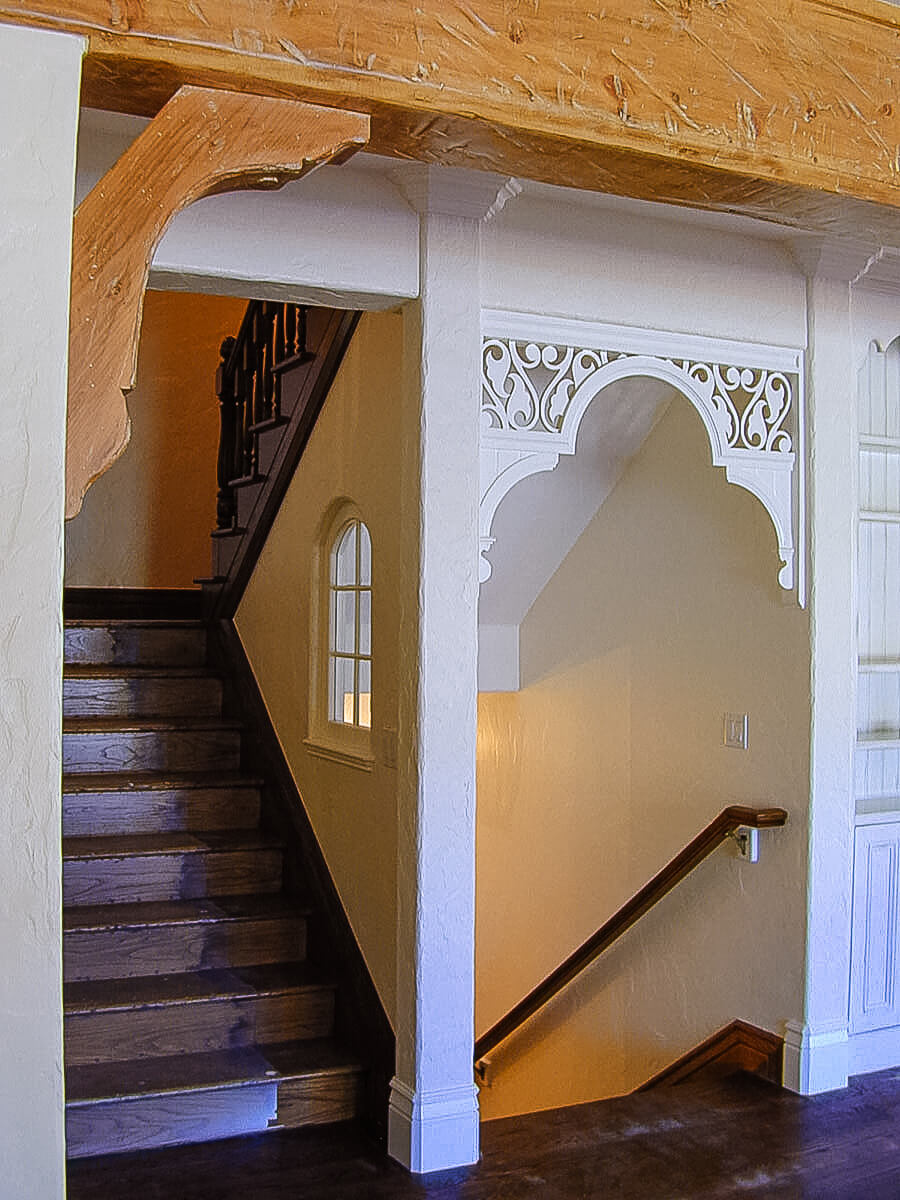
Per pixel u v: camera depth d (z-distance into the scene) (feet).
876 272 12.64
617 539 15.10
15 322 5.21
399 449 11.31
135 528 20.77
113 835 14.08
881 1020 13.08
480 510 10.68
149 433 20.90
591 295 11.21
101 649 16.76
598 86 6.50
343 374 12.74
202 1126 11.16
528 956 16.98
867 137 7.33
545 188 10.55
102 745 14.87
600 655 15.43
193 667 16.96
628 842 14.88
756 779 12.91
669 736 14.20
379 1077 11.43
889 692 13.70
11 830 5.11
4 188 5.24
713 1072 13.32
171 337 21.09
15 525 5.17
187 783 14.34
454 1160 10.57
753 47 6.98
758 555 12.89
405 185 10.25
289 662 14.32
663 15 6.72
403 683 10.71
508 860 17.51
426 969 10.47
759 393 12.25
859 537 13.47
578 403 11.19
